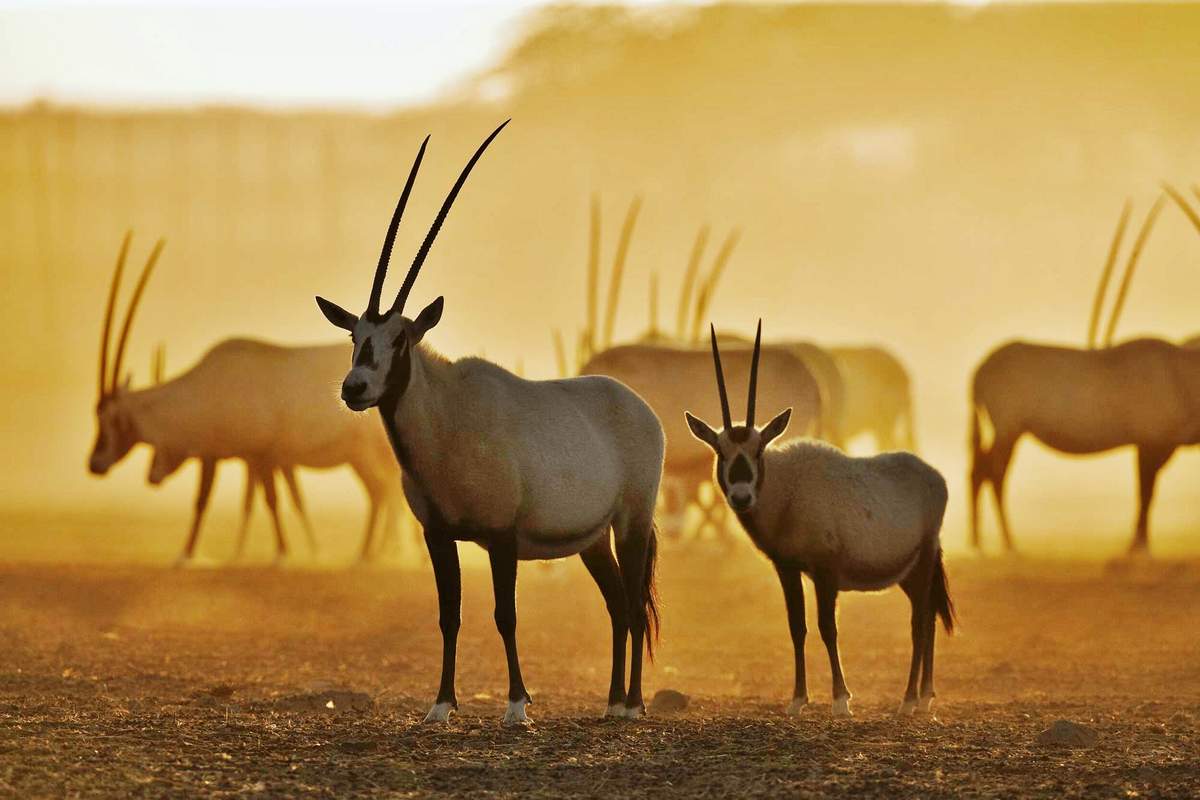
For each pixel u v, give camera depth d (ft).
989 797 96.43
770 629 192.75
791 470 126.72
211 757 104.42
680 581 231.71
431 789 97.60
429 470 114.52
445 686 119.24
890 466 130.93
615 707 123.95
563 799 95.76
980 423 266.57
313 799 94.79
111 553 277.03
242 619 196.65
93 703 128.77
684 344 275.39
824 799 96.12
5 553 275.59
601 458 120.98
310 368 253.85
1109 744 112.98
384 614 201.46
